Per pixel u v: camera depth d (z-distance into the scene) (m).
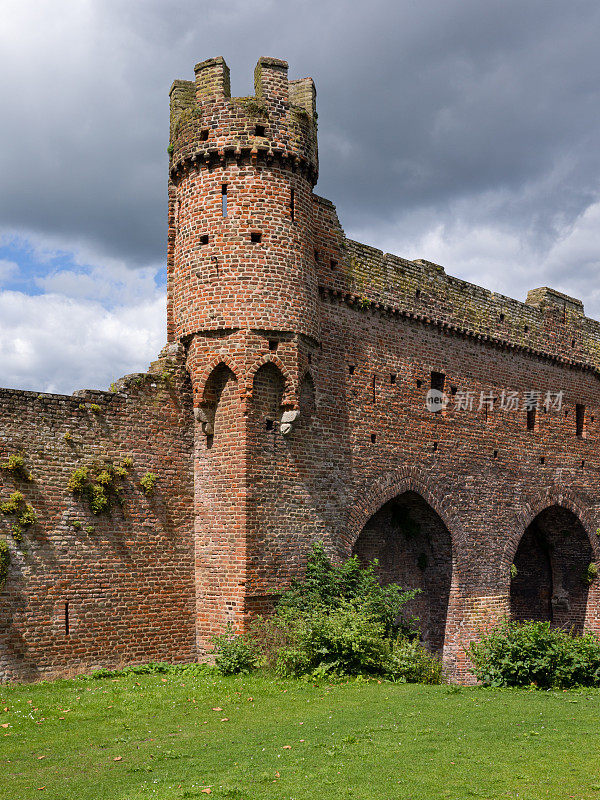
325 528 22.59
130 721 14.36
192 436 21.75
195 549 21.39
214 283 21.05
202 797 9.74
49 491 18.80
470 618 27.81
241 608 20.11
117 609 19.67
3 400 18.30
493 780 10.33
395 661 19.30
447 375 27.94
